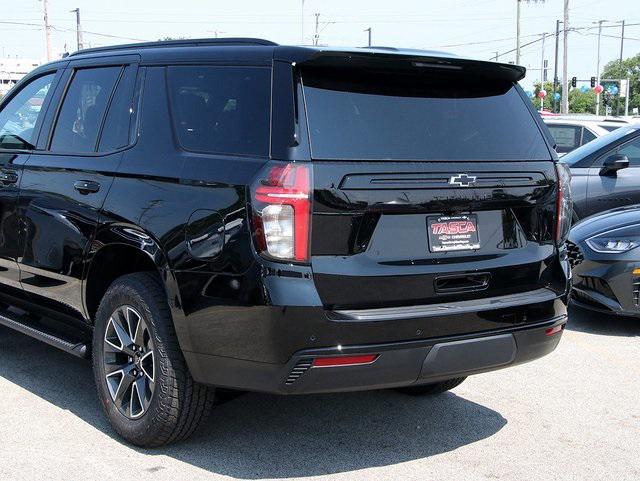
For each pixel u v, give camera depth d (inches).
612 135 379.6
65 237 179.3
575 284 271.1
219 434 174.1
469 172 151.6
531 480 155.0
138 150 166.6
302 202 135.6
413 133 149.7
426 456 165.3
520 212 160.2
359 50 144.9
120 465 156.5
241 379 142.9
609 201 368.2
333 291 137.1
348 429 179.2
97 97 185.3
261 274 136.3
